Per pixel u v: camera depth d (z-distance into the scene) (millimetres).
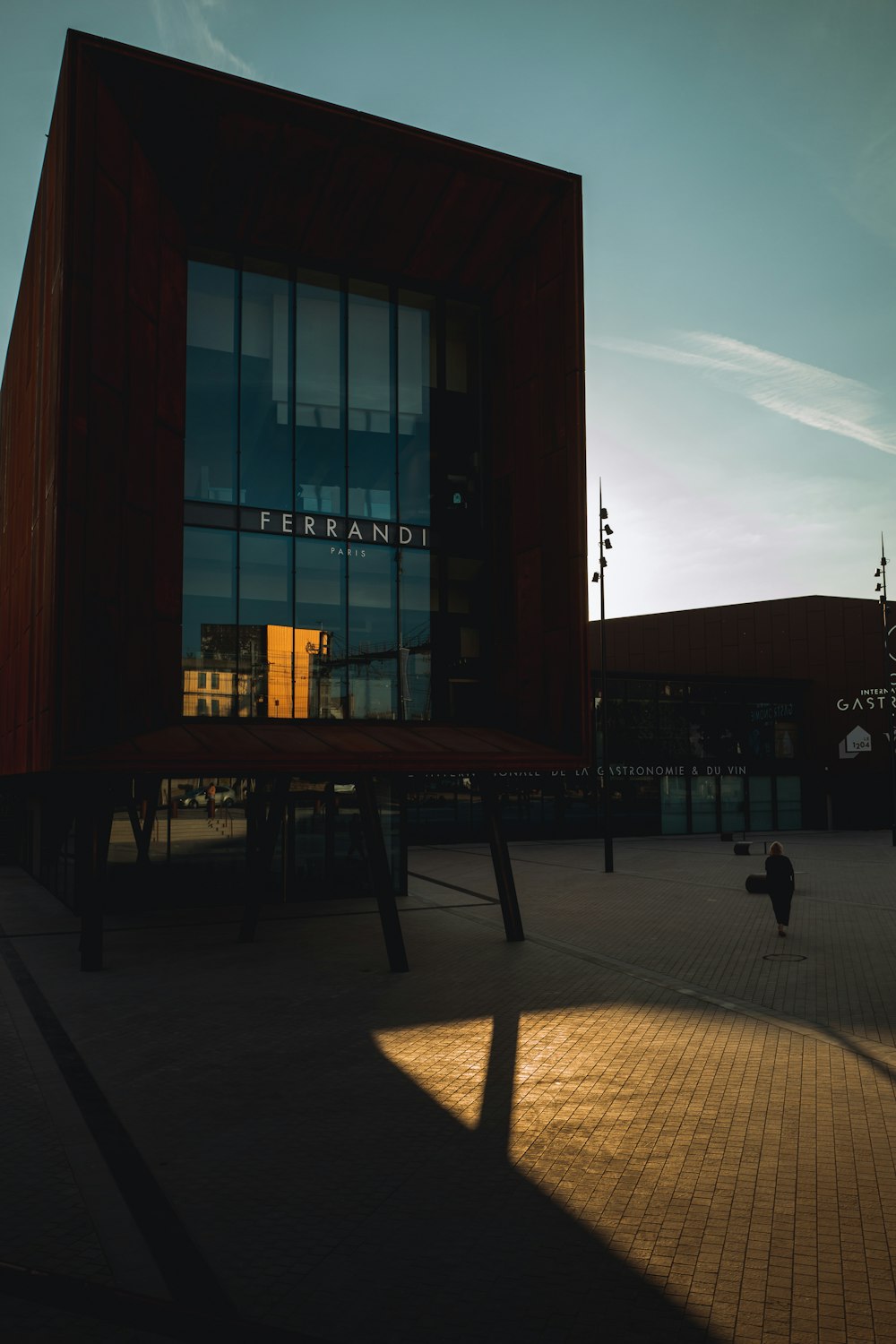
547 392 19469
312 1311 5059
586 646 18203
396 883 23672
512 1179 6812
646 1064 9617
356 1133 7770
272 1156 7309
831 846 40000
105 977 14336
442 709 20750
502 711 20578
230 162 18094
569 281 18891
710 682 48906
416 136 18109
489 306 22094
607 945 16766
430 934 18203
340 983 13750
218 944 17094
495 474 21391
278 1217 6242
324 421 20469
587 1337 4805
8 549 24234
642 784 46375
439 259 21000
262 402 19984
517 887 25609
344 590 20141
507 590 20656
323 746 16406
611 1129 7797
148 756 14867
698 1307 5074
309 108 17359
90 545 15141
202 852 21844
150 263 17578
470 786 42188
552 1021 11469
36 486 17906
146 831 21422
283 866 22453
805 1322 4934
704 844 41344
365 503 20594
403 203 19359
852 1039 10516
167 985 13734
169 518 18172
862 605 53344
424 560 20953
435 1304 5129
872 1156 7160
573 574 18359
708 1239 5859
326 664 19828
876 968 14617
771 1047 10211
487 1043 10477
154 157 17672
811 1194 6492
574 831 44375
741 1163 7047
